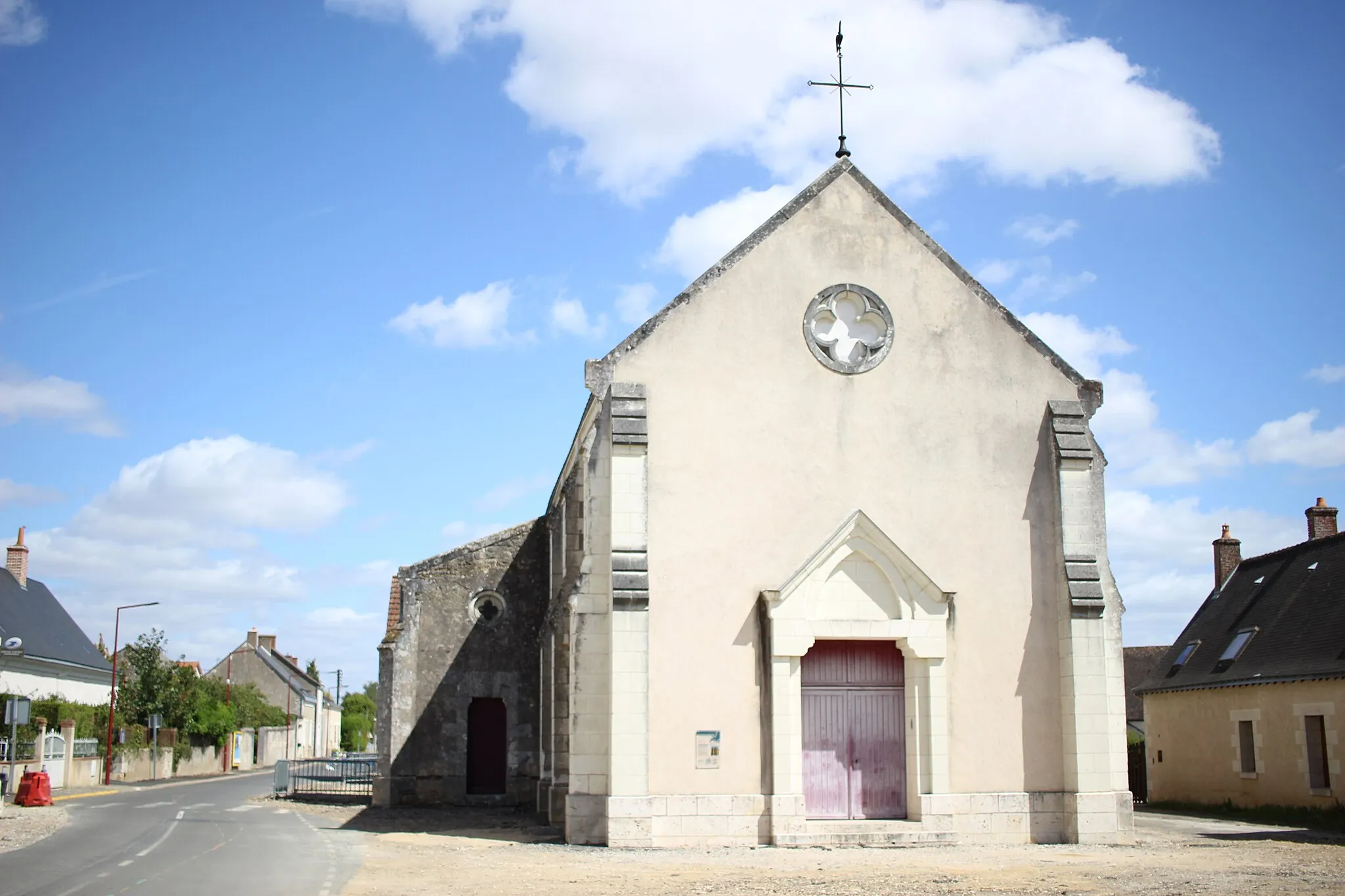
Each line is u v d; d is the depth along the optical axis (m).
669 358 20.47
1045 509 21.27
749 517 20.19
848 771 20.17
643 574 19.31
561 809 22.14
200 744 59.12
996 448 21.30
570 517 22.44
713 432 20.36
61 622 58.72
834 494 20.56
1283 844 20.36
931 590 20.28
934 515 20.84
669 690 19.38
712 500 20.12
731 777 19.27
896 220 21.75
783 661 19.69
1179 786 33.31
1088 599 20.52
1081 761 20.11
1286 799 28.22
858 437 20.84
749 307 20.91
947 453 21.09
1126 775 20.33
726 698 19.52
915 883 14.63
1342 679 26.41
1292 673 28.28
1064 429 21.33
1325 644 28.14
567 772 22.25
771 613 19.73
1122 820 20.06
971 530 20.91
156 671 55.41
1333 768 26.67
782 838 19.08
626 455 19.75
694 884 14.34
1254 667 30.44
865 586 20.31
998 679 20.47
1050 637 20.83
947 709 20.11
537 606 29.22
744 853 18.08
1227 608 34.75
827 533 20.41
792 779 19.36
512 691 28.78
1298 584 31.89
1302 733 27.81
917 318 21.47
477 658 28.84
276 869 15.35
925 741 19.98
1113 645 20.92
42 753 37.50
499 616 29.12
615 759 18.75
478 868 15.93
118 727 47.28
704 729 19.34
